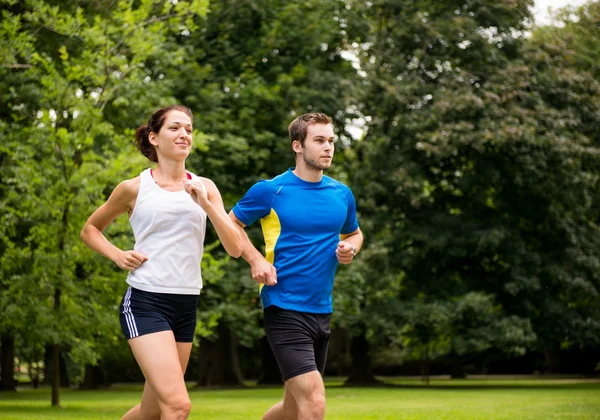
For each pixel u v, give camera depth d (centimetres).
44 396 2395
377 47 2619
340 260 496
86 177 1445
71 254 1443
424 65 2581
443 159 2558
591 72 2705
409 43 2586
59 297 1498
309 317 498
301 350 488
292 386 484
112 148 1741
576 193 2503
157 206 456
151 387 436
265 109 2430
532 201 2620
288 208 504
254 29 2503
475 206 2684
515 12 2581
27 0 1413
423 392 2156
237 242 465
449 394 2017
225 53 2411
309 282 498
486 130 2320
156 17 1759
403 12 2562
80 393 2738
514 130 2303
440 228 2606
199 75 2284
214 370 2956
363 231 2541
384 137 2516
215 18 2398
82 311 1464
